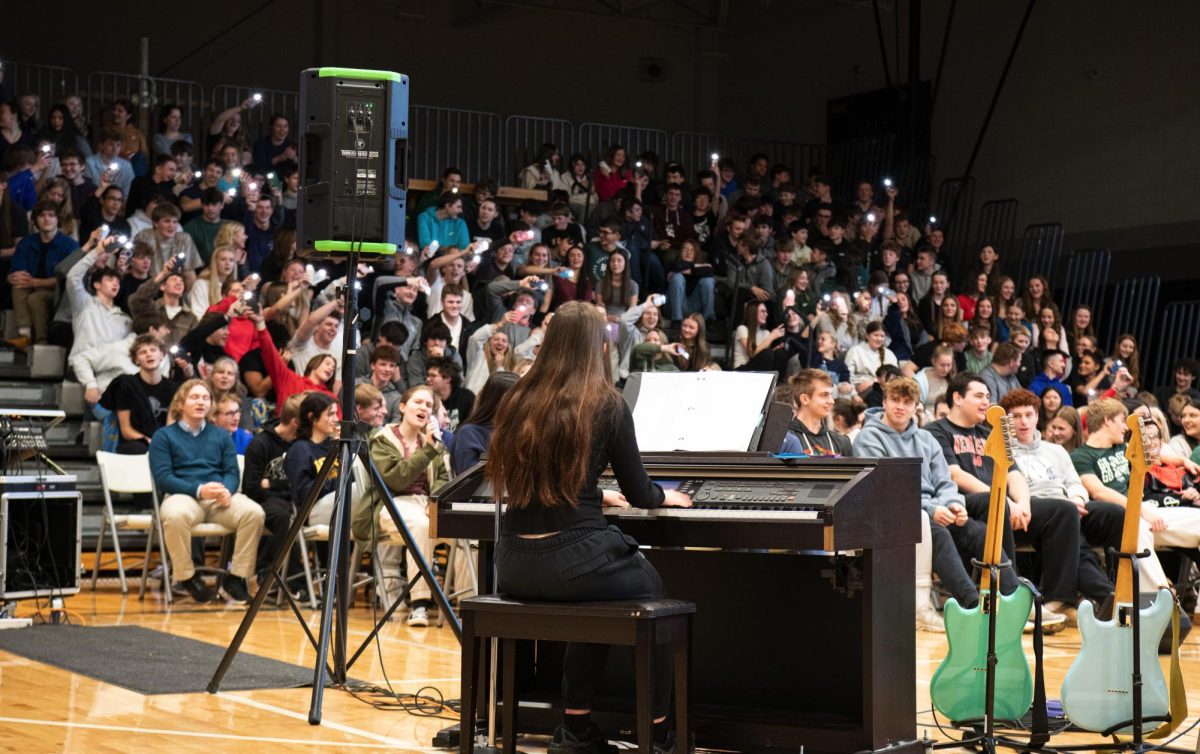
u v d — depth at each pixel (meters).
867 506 4.02
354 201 5.04
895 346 13.07
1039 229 15.37
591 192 14.48
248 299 9.60
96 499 9.37
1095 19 14.98
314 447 7.90
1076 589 7.31
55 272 10.36
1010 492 7.42
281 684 5.42
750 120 18.45
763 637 4.54
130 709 4.90
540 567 3.88
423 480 7.71
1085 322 13.84
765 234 13.72
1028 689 4.55
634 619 3.75
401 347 10.22
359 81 5.08
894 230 15.05
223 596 8.23
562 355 3.99
